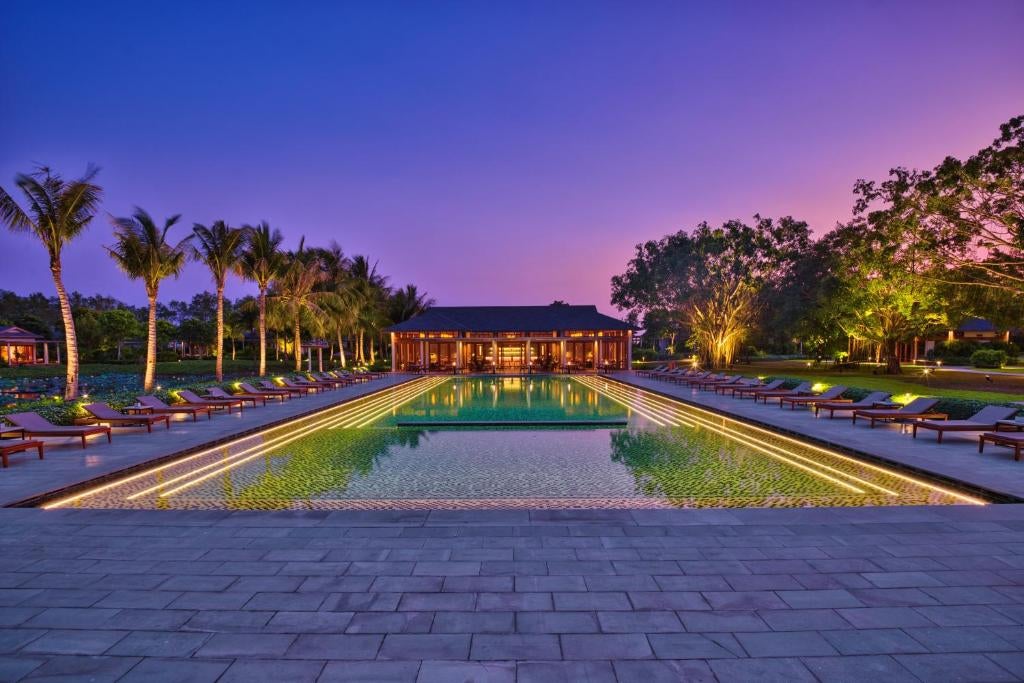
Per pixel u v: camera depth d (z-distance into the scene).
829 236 30.22
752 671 2.90
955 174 16.08
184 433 11.29
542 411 16.05
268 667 2.94
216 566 4.26
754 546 4.63
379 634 3.27
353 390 22.03
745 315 34.59
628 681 2.81
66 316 15.39
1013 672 2.90
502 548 4.59
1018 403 10.96
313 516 5.43
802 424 12.21
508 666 2.94
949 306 21.02
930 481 7.64
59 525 5.18
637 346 62.69
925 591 3.81
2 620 3.47
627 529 5.04
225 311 62.81
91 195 15.27
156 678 2.86
